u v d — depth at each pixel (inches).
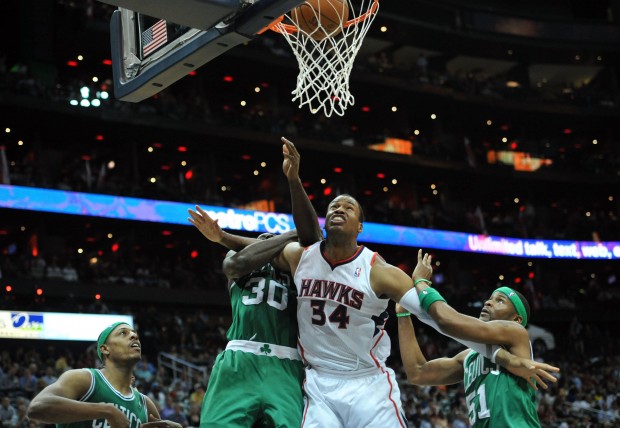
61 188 932.0
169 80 184.1
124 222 991.6
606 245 1309.1
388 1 1282.0
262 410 178.4
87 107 990.4
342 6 213.2
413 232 1178.6
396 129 1294.3
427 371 201.0
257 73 1171.9
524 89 1370.6
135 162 1064.8
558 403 829.8
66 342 829.8
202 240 1096.8
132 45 191.3
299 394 181.2
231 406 177.2
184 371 774.5
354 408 175.8
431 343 1030.4
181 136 1080.2
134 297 955.3
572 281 1405.0
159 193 1002.7
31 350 759.1
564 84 1496.1
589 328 1188.5
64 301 909.2
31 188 908.6
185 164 1164.5
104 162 1098.7
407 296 177.2
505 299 193.6
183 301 991.0
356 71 1202.6
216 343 905.5
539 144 1409.9
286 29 231.5
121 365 195.3
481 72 1444.4
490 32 1359.5
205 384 732.7
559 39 1396.4
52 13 1045.8
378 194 1316.4
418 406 755.4
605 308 1255.5
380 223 1157.1
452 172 1277.1
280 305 185.5
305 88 234.2
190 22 163.3
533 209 1338.6
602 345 1146.7
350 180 1229.1
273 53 1143.0
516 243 1267.2
